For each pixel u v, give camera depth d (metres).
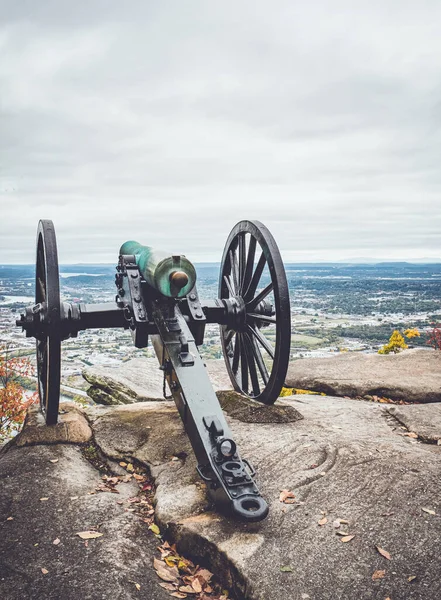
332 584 2.40
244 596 2.46
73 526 3.02
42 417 4.52
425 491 3.12
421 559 2.53
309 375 6.29
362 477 3.32
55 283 3.90
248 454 3.73
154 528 3.06
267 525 2.85
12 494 3.36
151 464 3.81
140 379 7.58
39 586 2.50
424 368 6.56
